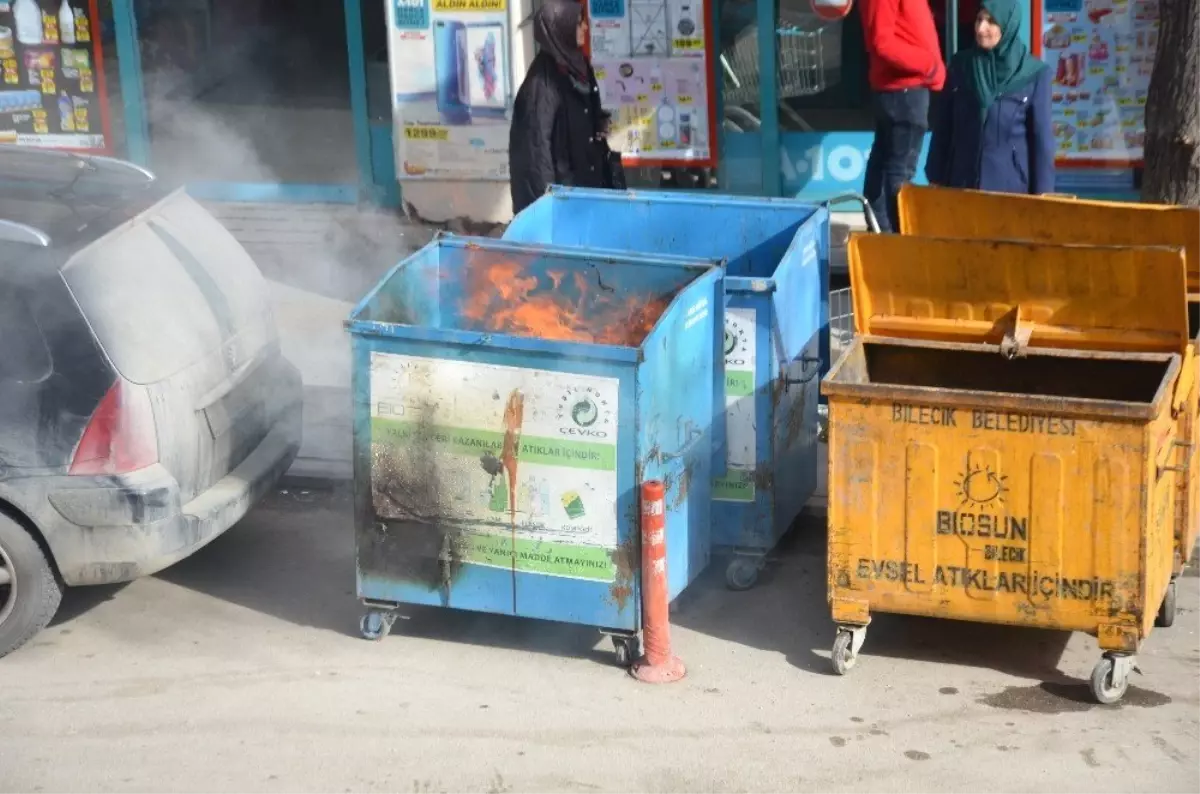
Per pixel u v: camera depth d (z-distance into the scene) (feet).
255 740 21.50
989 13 32.89
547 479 22.62
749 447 25.62
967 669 23.26
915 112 37.70
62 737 21.66
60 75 47.67
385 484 23.32
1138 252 23.00
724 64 42.52
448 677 23.27
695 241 28.50
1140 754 20.70
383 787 20.29
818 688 22.75
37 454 22.94
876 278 24.97
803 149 42.68
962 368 24.64
